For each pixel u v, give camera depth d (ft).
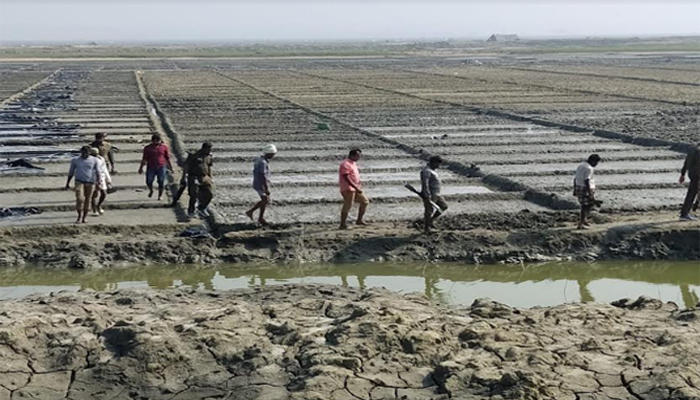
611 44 554.46
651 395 25.91
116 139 92.94
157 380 27.53
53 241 47.06
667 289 43.37
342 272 45.68
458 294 42.04
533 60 314.14
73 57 373.81
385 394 26.23
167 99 144.66
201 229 50.26
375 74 221.66
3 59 346.74
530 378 26.02
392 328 29.63
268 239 47.62
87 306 34.37
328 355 28.12
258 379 27.48
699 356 28.32
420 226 50.29
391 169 72.08
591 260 47.09
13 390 26.84
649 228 49.11
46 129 103.04
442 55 386.11
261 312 33.60
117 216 53.26
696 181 50.52
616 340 30.40
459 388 26.35
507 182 64.59
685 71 222.69
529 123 107.55
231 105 132.87
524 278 45.24
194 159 52.60
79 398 26.68
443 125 105.09
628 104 131.13
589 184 49.11
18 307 34.22
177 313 33.55
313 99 142.72
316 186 64.75
